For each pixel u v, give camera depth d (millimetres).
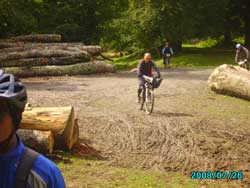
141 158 9664
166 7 45656
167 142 10977
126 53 55125
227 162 9469
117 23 45750
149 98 14594
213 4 46281
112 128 12273
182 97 18781
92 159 9453
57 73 28688
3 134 2057
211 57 44781
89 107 15719
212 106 16547
